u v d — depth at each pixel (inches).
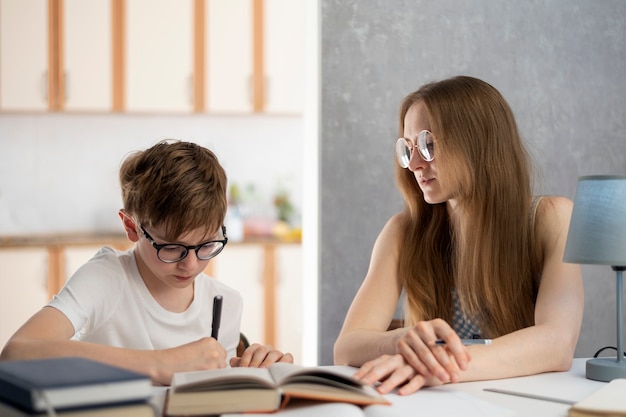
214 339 54.1
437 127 67.9
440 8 92.7
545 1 95.2
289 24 182.7
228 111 181.0
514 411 45.7
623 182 54.3
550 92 95.5
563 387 53.3
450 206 72.2
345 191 90.9
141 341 63.8
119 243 169.3
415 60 92.2
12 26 171.9
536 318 63.4
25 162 185.2
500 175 68.3
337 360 63.9
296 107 183.8
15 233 184.2
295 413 41.4
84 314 60.1
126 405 35.7
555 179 95.8
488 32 93.9
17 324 162.7
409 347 52.9
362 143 91.2
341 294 91.0
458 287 70.2
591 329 96.0
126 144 190.1
